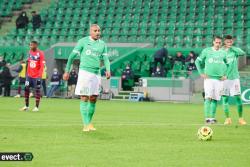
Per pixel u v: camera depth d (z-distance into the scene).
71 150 23.98
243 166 20.48
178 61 90.12
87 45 31.80
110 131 31.64
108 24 104.38
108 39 101.81
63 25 106.56
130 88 88.38
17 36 106.75
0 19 113.50
